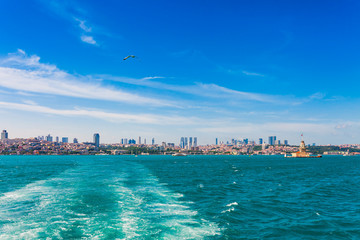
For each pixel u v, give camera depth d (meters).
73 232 19.00
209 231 20.30
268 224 23.14
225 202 32.19
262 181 57.88
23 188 41.00
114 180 51.59
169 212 25.45
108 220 22.08
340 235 20.58
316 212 28.00
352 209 29.73
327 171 92.12
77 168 93.75
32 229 19.64
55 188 40.31
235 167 115.12
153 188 41.66
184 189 42.84
